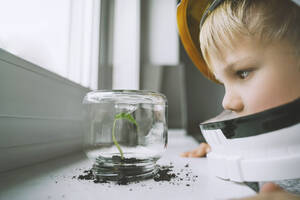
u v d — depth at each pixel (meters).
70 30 0.73
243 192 0.27
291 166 0.24
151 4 2.08
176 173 0.39
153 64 1.94
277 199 0.20
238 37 0.34
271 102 0.32
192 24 0.49
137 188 0.29
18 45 0.45
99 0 1.02
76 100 0.69
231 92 0.36
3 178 0.34
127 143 0.36
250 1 0.34
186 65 2.14
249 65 0.33
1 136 0.36
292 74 0.31
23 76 0.41
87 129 0.37
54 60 0.61
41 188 0.29
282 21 0.31
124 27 1.59
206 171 0.40
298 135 0.24
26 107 0.42
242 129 0.27
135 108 0.37
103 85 1.11
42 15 0.55
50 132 0.51
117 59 1.41
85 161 0.50
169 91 1.85
